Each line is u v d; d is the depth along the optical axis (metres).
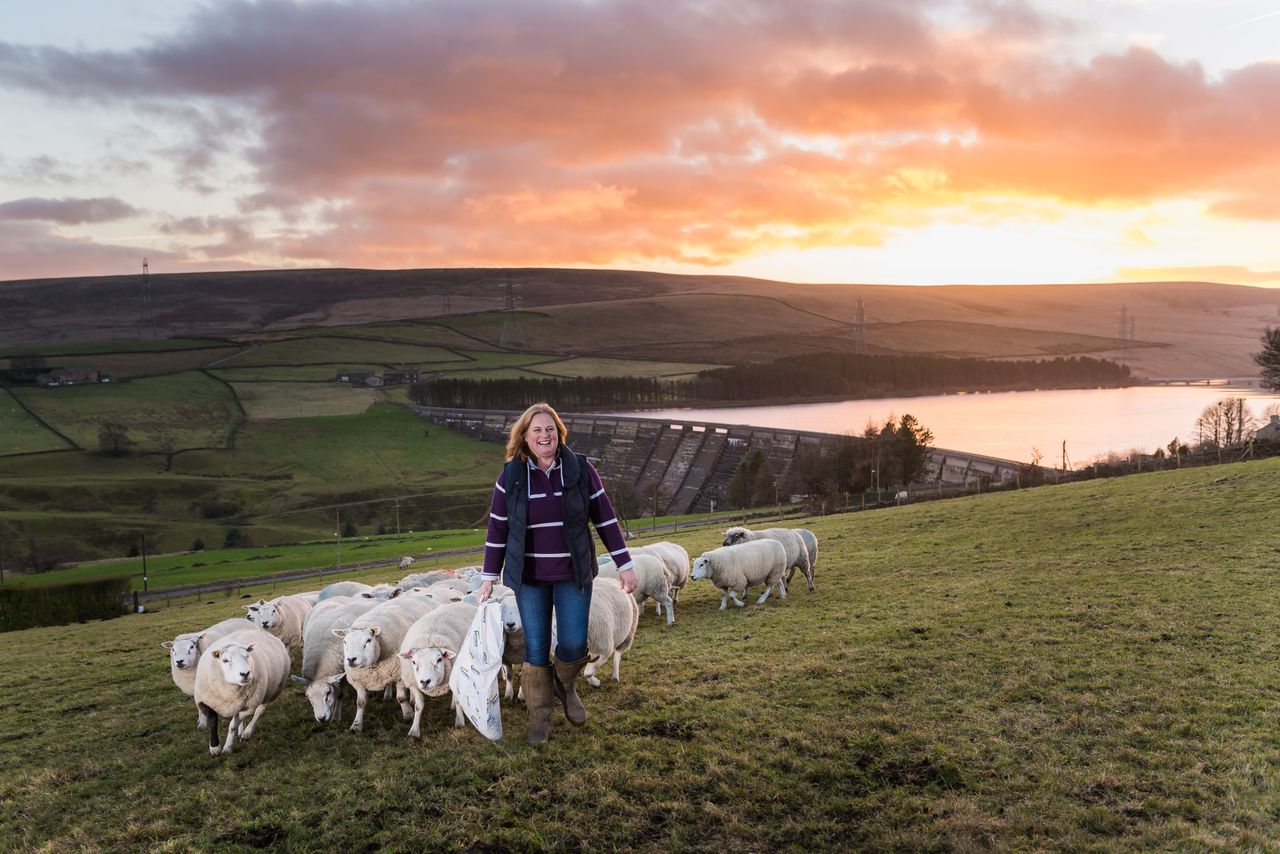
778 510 105.69
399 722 11.89
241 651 10.99
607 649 12.00
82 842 8.45
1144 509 32.16
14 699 17.30
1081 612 16.42
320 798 9.00
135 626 37.59
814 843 7.53
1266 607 15.69
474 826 7.97
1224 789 8.17
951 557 27.88
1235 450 84.31
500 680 13.29
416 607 14.02
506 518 8.70
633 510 150.00
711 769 8.97
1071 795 8.21
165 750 11.67
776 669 13.38
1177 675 11.80
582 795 8.46
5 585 56.59
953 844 7.33
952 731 10.00
